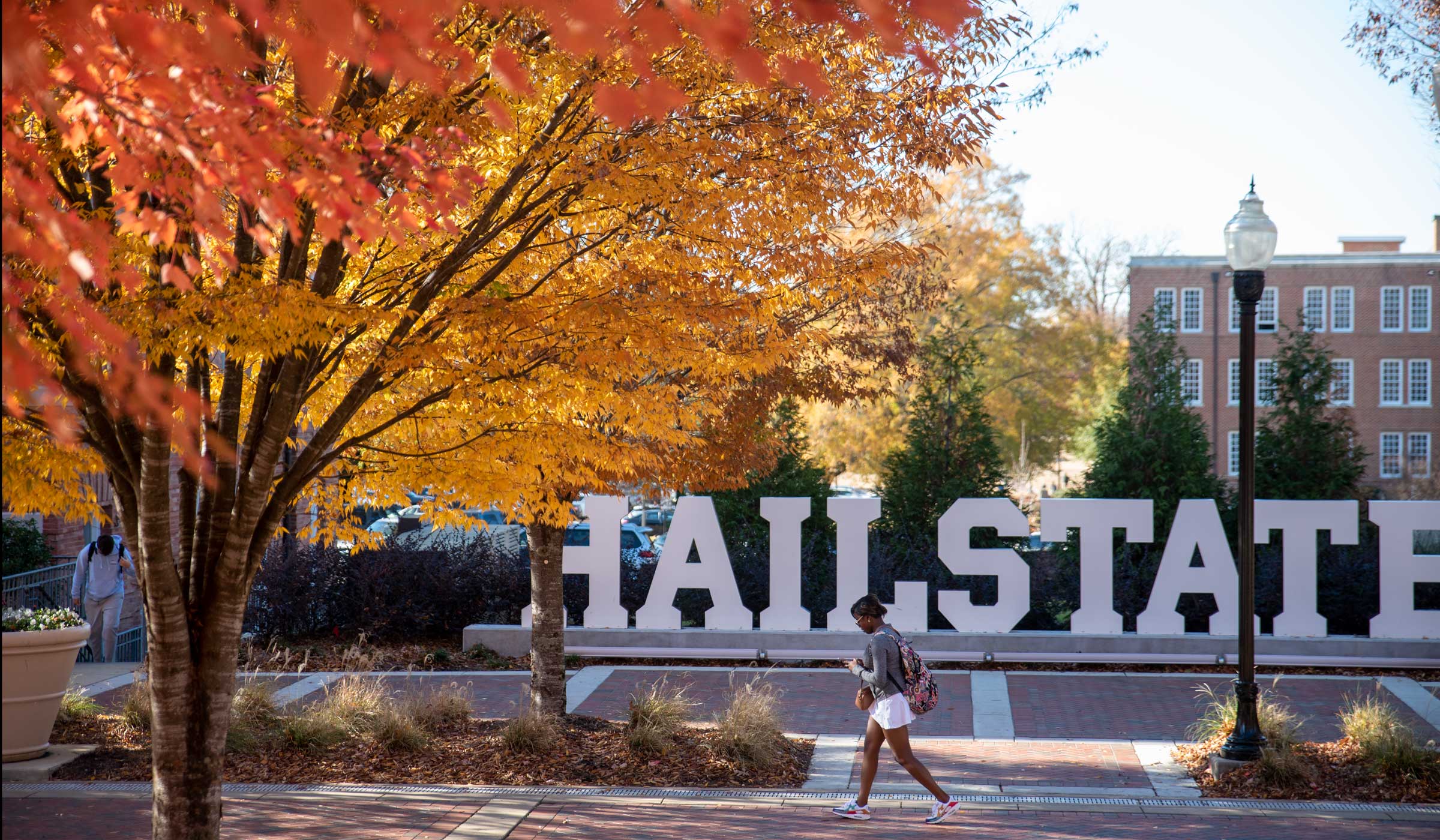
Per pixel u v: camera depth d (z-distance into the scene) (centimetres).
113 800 949
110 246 551
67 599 1797
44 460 674
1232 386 4941
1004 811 924
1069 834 856
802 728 1252
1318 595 1783
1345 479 1942
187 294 619
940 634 1661
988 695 1437
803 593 1859
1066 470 6638
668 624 1722
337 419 728
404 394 848
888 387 1561
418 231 674
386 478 856
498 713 1345
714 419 1264
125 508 723
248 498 696
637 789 995
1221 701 1383
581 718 1220
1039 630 1750
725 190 762
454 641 1862
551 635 1211
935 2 281
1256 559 1823
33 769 1027
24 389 292
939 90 826
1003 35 827
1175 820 892
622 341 734
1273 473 1978
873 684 893
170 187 433
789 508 1705
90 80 378
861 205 877
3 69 305
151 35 355
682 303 754
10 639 1033
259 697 1223
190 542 735
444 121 655
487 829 869
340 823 884
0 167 381
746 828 877
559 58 678
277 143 429
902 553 1895
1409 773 974
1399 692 1452
